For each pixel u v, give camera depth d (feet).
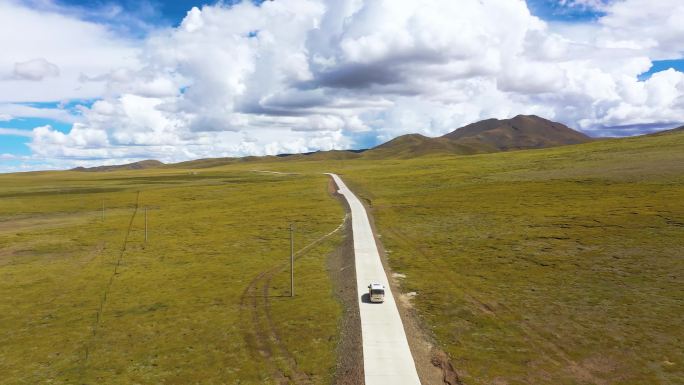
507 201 364.38
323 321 163.94
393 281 204.03
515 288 188.03
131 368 138.00
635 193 333.83
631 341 139.54
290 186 589.73
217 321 170.50
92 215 431.84
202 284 217.56
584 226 268.62
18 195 562.25
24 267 259.19
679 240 224.94
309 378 127.54
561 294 178.70
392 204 402.31
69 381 131.64
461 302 176.04
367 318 163.12
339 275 217.97
